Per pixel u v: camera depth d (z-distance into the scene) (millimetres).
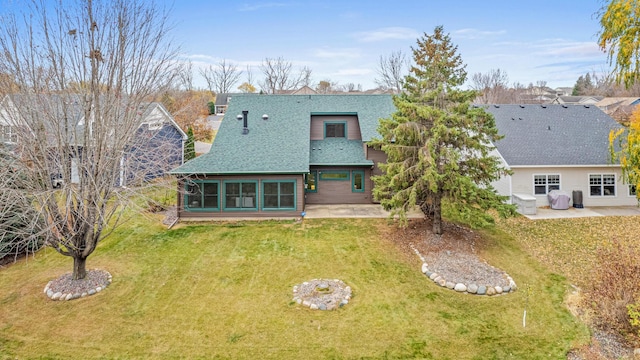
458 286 10555
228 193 17453
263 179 17406
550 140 19828
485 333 8508
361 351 7855
